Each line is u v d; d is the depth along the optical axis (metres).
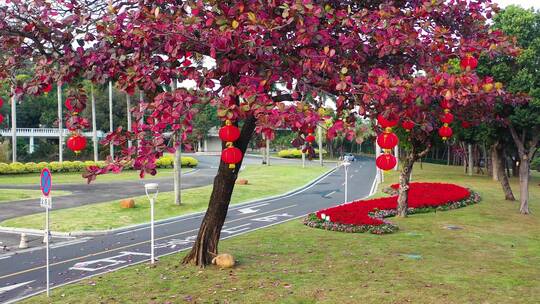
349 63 7.31
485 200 25.00
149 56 7.01
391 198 22.77
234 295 8.88
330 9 7.22
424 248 13.33
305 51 6.86
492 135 21.75
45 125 65.81
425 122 6.96
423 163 66.00
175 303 8.53
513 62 18.30
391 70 8.27
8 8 7.47
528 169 20.70
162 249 14.79
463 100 6.45
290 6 6.63
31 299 9.14
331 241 14.52
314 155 7.69
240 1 6.74
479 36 8.41
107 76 7.10
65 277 11.48
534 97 17.84
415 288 9.14
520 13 18.38
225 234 17.33
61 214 21.50
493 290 9.04
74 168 46.62
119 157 6.70
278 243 14.23
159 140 6.34
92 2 7.84
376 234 15.84
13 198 26.98
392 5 8.09
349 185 36.78
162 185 35.12
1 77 7.68
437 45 7.45
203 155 80.00
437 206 21.86
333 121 6.20
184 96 6.26
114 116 62.62
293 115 5.67
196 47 6.89
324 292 8.95
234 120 6.94
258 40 6.27
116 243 15.99
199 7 6.43
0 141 55.09
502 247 13.56
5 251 14.95
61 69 7.11
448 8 8.30
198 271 10.66
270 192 31.88
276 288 9.25
